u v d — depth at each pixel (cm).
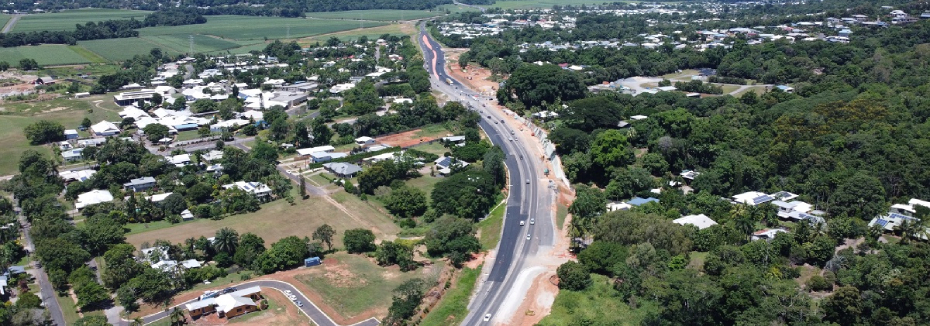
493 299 19975
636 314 18450
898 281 17862
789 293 17800
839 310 17638
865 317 17638
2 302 19225
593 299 19425
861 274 19200
